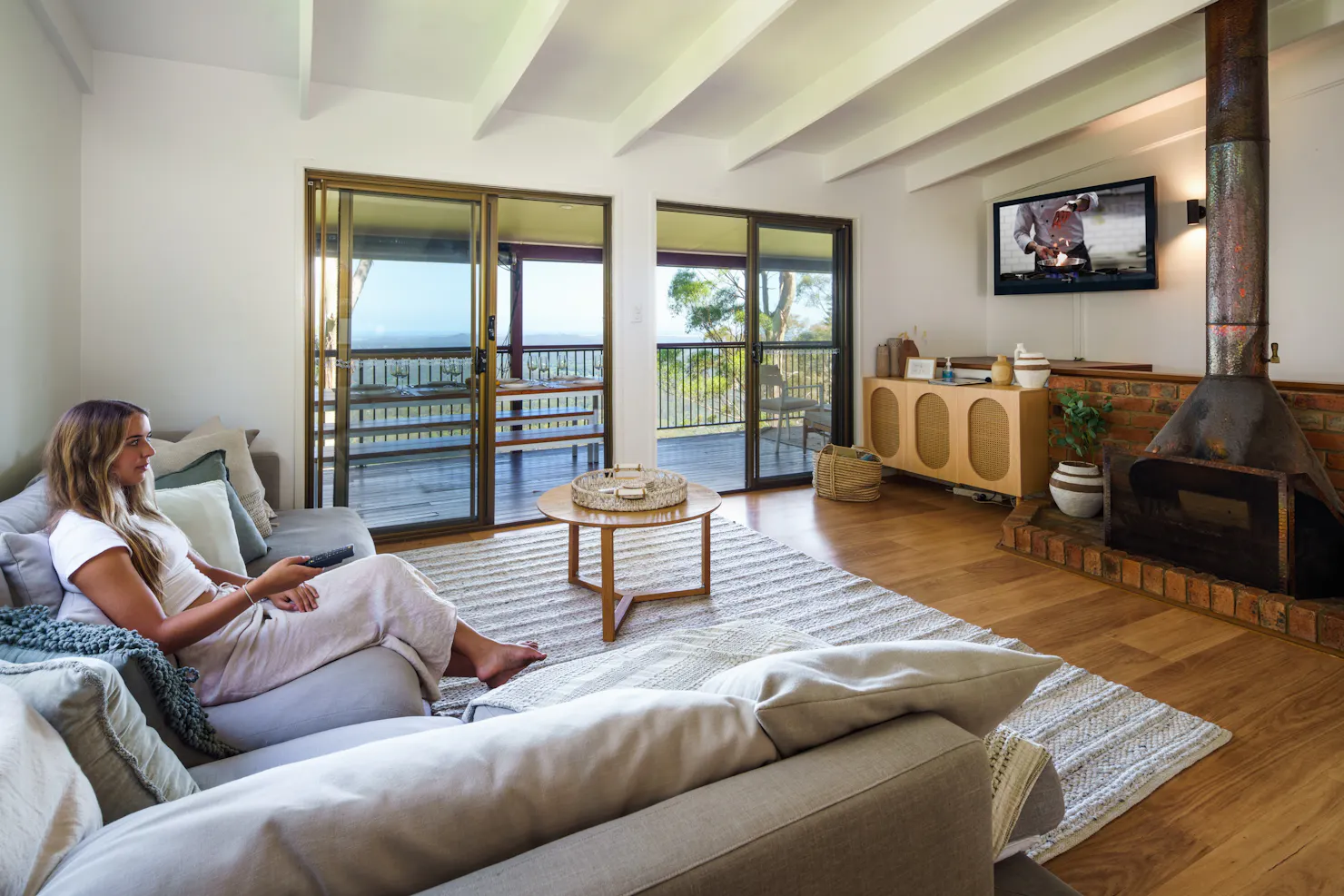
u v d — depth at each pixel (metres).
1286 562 2.79
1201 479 3.04
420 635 1.75
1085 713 2.17
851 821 0.72
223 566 2.16
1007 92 3.97
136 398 3.61
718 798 0.71
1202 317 4.86
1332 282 4.21
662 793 0.74
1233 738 2.05
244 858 0.57
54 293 3.05
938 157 5.56
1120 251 5.06
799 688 0.81
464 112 4.23
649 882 0.61
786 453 5.60
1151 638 2.73
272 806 0.61
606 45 3.57
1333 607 2.67
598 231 7.59
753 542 4.06
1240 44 3.00
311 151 3.89
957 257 6.09
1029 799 1.19
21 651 1.06
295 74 3.79
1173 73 4.02
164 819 0.62
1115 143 5.20
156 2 3.06
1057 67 3.69
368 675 1.56
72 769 0.74
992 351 6.26
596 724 0.76
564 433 6.38
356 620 1.70
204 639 1.55
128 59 3.51
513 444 6.10
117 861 0.57
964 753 0.81
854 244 5.65
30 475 2.75
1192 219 4.73
